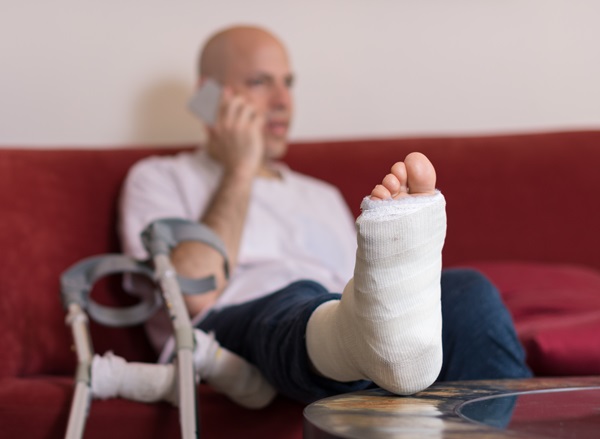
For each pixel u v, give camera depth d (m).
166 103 2.59
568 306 1.75
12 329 1.87
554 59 2.74
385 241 0.89
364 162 2.35
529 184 2.35
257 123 2.06
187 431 1.13
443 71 2.72
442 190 2.34
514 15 2.73
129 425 1.34
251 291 1.83
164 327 1.86
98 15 2.56
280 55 2.34
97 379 1.35
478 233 2.33
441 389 1.01
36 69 2.53
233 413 1.35
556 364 1.40
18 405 1.39
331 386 1.14
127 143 2.57
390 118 2.71
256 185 2.10
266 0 2.66
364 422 0.77
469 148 2.37
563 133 2.41
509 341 1.25
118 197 2.12
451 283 1.29
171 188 2.05
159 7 2.60
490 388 1.02
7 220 1.95
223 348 1.42
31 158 2.05
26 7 2.52
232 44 2.31
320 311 1.10
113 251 2.09
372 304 0.91
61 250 2.01
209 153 2.13
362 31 2.70
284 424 1.34
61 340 1.93
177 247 1.78
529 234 2.34
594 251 2.34
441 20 2.72
